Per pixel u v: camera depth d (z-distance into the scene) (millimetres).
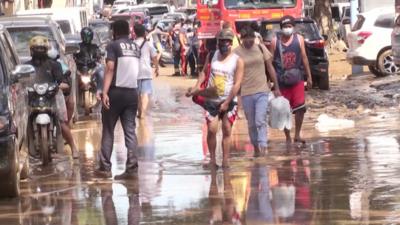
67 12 41844
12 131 16141
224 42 18781
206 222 14000
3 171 15992
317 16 62562
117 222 14211
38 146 20234
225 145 19266
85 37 31094
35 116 20172
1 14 52188
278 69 22359
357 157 20016
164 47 66188
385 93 35094
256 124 20891
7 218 14797
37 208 15578
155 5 107250
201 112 31656
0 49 17016
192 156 21141
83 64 30906
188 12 108125
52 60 20422
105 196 16469
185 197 16094
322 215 14227
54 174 19219
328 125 26219
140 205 15508
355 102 32500
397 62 35562
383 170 18172
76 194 16797
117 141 24422
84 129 27438
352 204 15000
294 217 14148
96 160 21031
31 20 27875
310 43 37188
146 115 30891
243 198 15820
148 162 20422
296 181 17328
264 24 35500
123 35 18969
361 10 53938
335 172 18172
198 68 51750
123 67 18766
